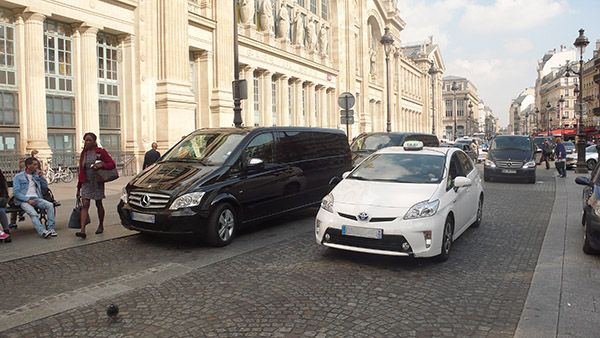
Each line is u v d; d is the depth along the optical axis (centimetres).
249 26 2978
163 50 2078
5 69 1605
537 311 497
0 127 1588
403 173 778
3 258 704
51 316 490
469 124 10838
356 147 1653
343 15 4453
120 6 1927
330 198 716
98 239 827
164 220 755
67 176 1727
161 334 443
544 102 13125
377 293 555
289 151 1004
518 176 1900
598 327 457
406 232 638
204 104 2492
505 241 830
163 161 912
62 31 1784
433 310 503
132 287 580
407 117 7362
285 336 438
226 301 528
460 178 754
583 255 728
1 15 1589
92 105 1845
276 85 3419
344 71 4469
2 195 830
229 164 843
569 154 2922
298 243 813
